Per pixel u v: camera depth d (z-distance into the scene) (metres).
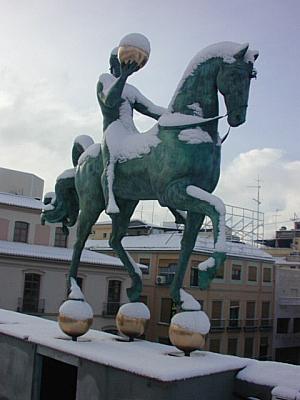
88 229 5.87
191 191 4.50
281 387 3.97
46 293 24.78
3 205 26.11
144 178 5.04
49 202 6.70
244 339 30.97
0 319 6.71
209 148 4.73
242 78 4.59
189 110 4.79
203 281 4.20
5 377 5.50
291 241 50.34
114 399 4.18
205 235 30.88
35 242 27.03
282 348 33.56
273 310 33.16
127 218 5.85
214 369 4.14
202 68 4.79
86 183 5.78
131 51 4.99
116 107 5.61
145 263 30.42
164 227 36.38
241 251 31.50
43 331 5.58
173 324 4.55
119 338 5.47
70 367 5.48
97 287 26.22
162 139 4.87
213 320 29.31
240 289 31.14
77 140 6.52
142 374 3.94
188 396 3.99
